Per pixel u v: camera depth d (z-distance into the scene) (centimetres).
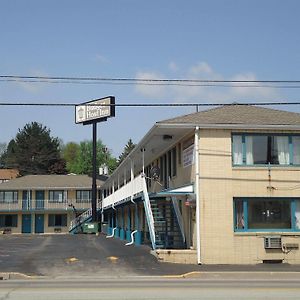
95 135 6122
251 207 2453
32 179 6869
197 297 1321
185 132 2611
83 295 1373
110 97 6062
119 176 4775
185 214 2742
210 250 2383
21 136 10700
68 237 4481
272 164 2481
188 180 2616
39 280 1895
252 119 2523
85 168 11238
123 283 1727
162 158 3403
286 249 2422
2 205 6550
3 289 1541
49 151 10644
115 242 3578
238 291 1455
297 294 1386
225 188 2431
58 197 6725
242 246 2402
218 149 2450
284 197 2464
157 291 1458
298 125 2467
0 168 11156
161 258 2386
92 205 5888
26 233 6469
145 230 3594
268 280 1859
